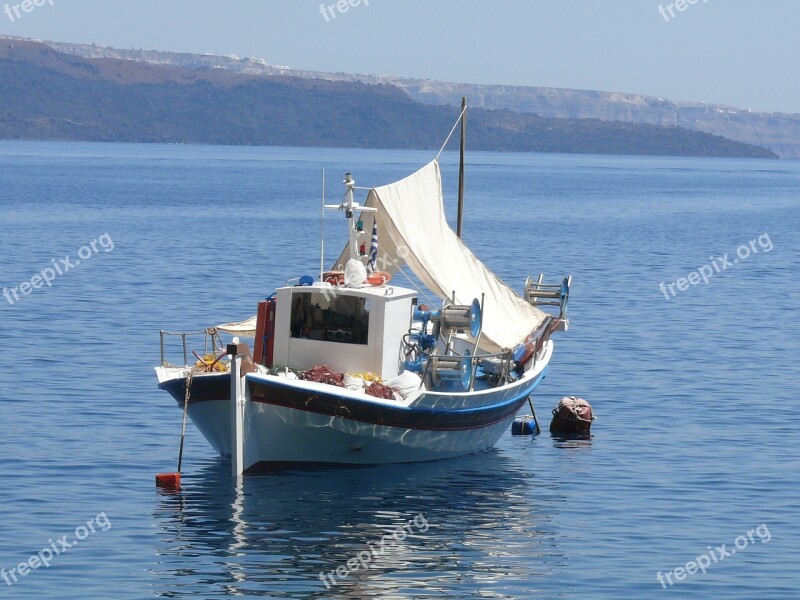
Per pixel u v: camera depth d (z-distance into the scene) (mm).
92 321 80188
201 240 149000
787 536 38094
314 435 43312
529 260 135125
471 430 47375
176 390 43656
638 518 39812
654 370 67000
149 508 39469
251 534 37000
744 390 61719
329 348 45250
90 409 53781
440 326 46688
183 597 31828
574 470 46000
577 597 32531
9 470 43469
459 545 36594
